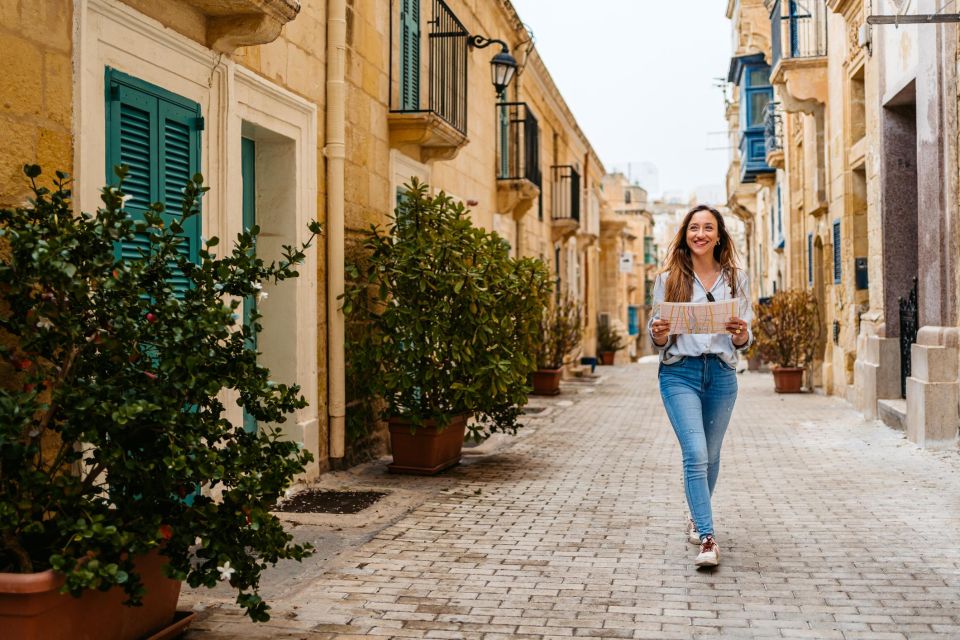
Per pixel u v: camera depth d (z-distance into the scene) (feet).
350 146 27.14
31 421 10.54
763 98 80.64
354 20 27.37
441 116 31.24
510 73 39.32
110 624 10.98
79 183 14.39
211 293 11.83
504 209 51.03
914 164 35.50
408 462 26.12
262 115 21.95
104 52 15.44
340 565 16.38
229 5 18.21
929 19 26.08
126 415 10.08
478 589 14.89
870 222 39.58
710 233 16.20
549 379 55.62
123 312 10.95
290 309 23.73
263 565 11.94
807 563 16.29
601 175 112.06
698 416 16.15
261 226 23.80
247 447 12.04
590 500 22.33
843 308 47.96
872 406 37.04
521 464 28.17
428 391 25.93
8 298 10.96
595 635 12.69
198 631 12.78
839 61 45.96
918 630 12.76
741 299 16.29
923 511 20.49
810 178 59.00
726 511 20.83
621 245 161.17
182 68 18.11
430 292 25.85
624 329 144.77
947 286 29.48
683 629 12.90
